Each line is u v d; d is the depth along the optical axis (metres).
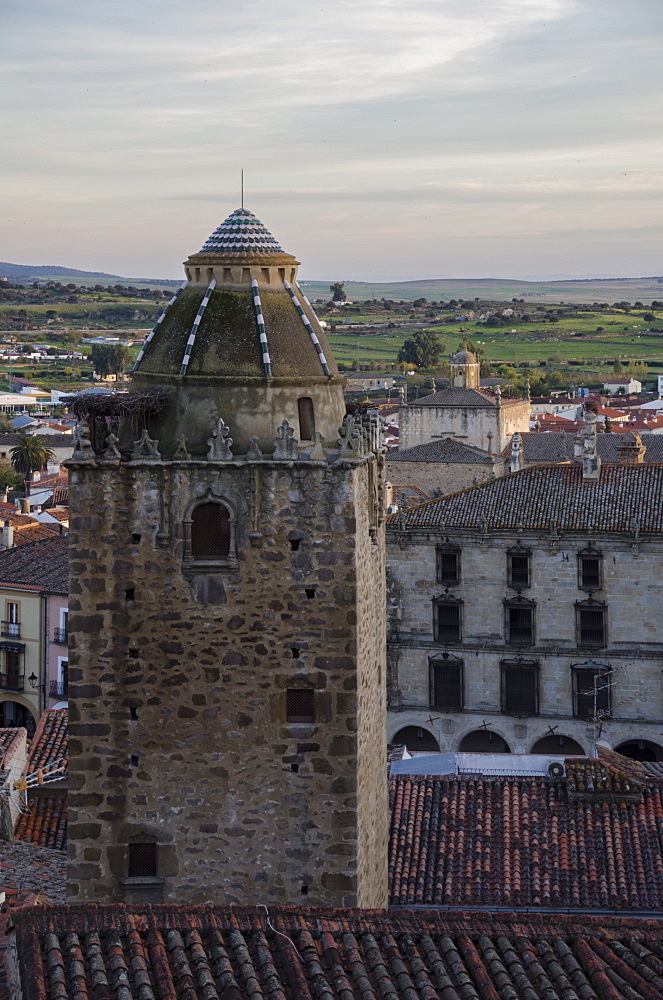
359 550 34.56
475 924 30.86
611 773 55.38
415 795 55.38
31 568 112.69
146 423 34.69
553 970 29.09
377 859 37.91
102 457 33.81
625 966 29.22
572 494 102.44
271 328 34.38
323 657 34.19
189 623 34.22
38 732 61.72
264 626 34.19
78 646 34.28
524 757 62.81
